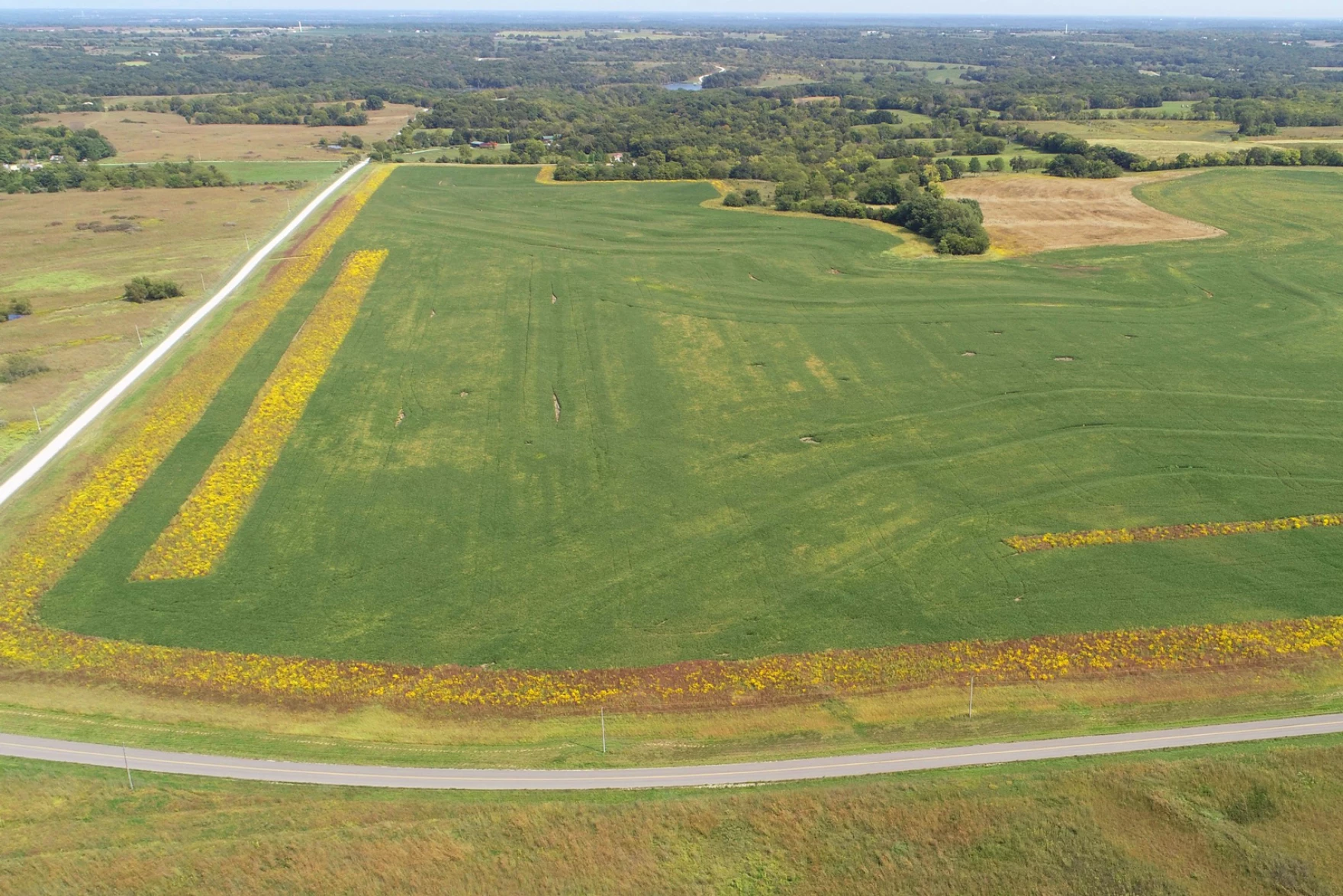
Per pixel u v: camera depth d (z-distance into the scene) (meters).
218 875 34.88
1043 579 50.69
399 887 34.97
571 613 48.56
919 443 65.00
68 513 55.62
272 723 41.59
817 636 46.94
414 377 76.12
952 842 36.41
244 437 65.56
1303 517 55.81
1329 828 36.75
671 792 38.16
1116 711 42.09
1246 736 40.34
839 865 35.78
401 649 46.00
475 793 38.12
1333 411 68.94
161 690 43.19
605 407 71.12
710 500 58.50
